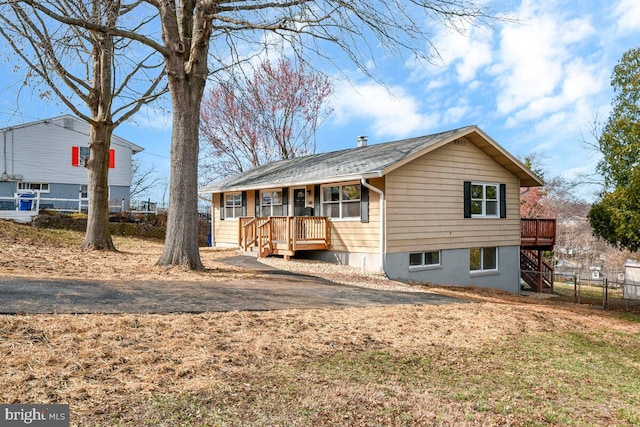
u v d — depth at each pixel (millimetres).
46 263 10141
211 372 4426
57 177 28344
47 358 4254
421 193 14211
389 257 13359
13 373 3877
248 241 17203
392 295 10359
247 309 7203
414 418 3816
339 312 7809
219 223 21375
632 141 14547
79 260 11352
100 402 3555
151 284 8477
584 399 4891
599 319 10719
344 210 14820
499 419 4016
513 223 17281
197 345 5152
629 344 8211
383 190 13320
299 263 14523
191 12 11508
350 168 14086
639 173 13344
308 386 4320
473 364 5762
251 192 19078
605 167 15664
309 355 5320
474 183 15938
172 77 10773
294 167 18438
